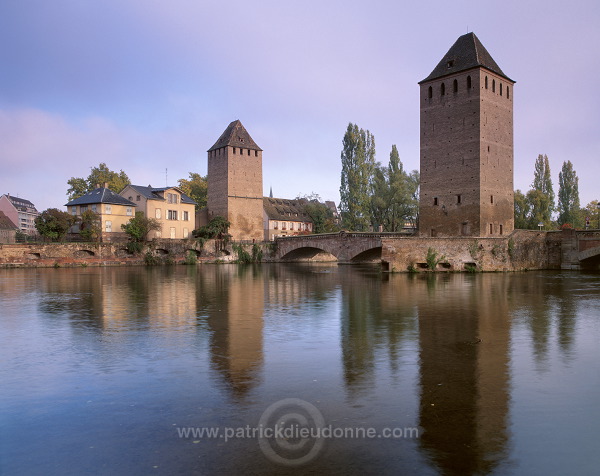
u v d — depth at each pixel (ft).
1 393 44.29
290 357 56.39
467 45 226.79
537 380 47.67
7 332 71.10
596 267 222.07
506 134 233.55
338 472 29.89
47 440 34.55
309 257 335.26
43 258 244.42
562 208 363.15
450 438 34.60
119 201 291.79
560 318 82.28
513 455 32.12
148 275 190.60
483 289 129.08
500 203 228.63
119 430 36.06
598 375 49.32
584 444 33.68
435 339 65.92
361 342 64.08
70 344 63.21
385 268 202.28
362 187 336.90
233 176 349.61
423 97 239.09
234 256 308.40
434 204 233.55
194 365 53.06
